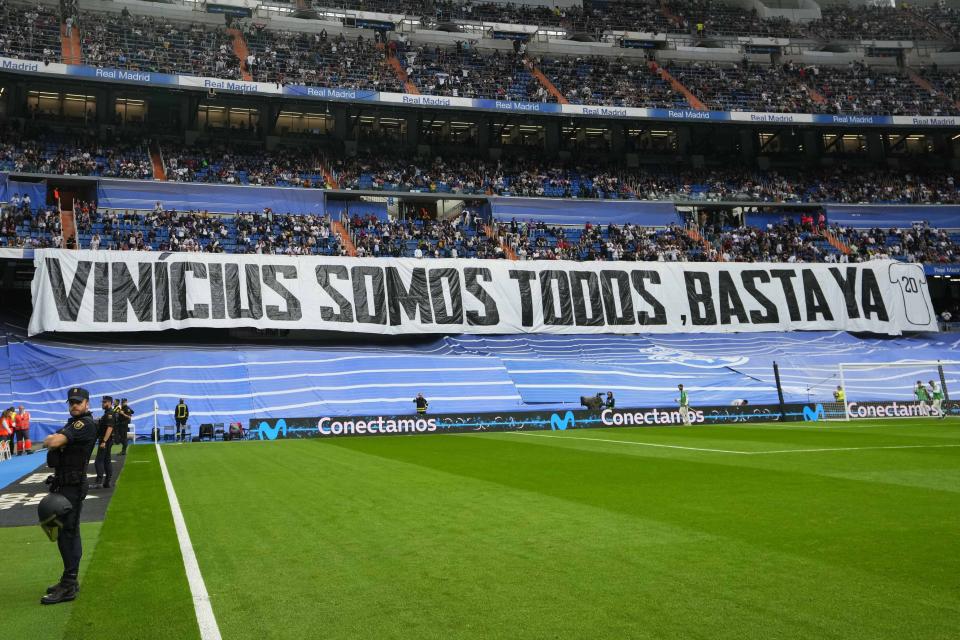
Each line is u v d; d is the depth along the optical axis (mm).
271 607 5789
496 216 49375
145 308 35906
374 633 5109
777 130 58094
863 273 45688
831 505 9797
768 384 37438
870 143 59719
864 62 62500
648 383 37094
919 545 7336
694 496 10867
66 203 43844
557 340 41375
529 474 14219
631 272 43688
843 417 33031
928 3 70062
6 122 45250
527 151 56688
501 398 34938
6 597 6402
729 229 51656
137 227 40719
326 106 51094
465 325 40625
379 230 45500
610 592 5930
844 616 5199
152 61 45938
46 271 34750
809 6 67875
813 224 52594
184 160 46531
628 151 57938
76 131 47438
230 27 52469
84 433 6531
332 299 38844
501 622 5262
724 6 67625
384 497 11609
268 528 9180
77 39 46250
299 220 44312
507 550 7562
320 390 33562
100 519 10320
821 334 44469
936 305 52500
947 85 60188
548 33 60812
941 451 17016
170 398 31422
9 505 12320
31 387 31406
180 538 8695
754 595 5746
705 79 58969
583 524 8867
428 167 52094
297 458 19141
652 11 65688
